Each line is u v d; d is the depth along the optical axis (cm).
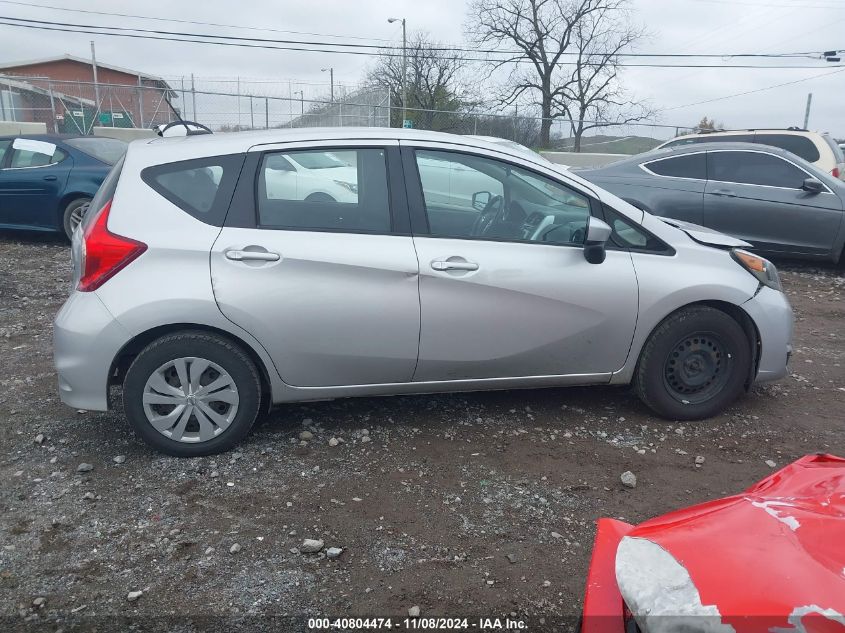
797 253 892
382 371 400
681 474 381
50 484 360
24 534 318
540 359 415
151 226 370
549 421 440
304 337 381
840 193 876
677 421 443
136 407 375
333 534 321
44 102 2531
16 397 468
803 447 414
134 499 347
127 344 368
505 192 412
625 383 437
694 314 424
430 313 392
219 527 325
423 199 399
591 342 418
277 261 375
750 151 912
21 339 594
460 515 338
